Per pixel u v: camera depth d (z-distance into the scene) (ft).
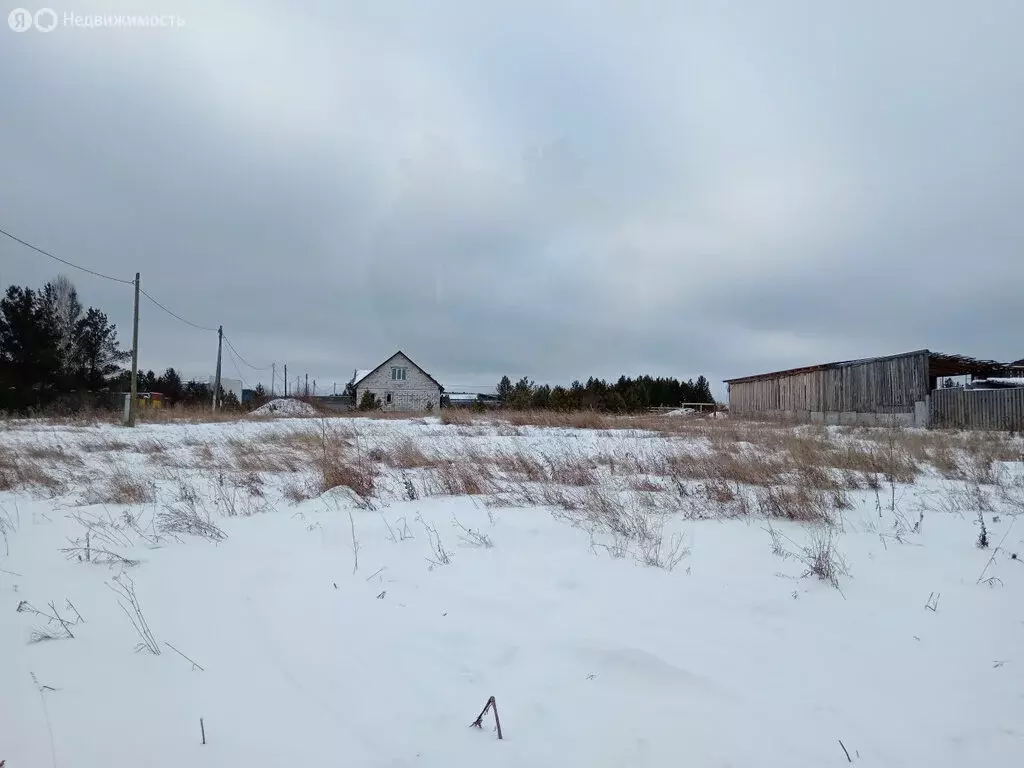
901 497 22.58
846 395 94.94
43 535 16.89
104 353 119.14
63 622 10.64
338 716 7.84
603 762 6.98
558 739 7.43
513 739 7.40
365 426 62.95
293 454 33.81
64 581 12.99
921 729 7.82
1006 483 26.00
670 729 7.68
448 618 11.14
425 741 7.32
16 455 31.81
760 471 26.37
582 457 33.58
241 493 23.15
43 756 6.79
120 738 7.21
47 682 8.55
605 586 12.95
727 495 21.49
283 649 9.78
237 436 46.11
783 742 7.47
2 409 90.63
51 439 45.32
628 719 7.89
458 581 13.21
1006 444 44.24
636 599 12.23
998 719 8.05
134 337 72.64
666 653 9.84
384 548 15.62
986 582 13.30
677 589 12.80
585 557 14.99
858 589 12.89
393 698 8.32
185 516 17.99
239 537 16.67
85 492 23.12
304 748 7.11
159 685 8.54
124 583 12.86
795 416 104.58
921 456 34.24
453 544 16.03
